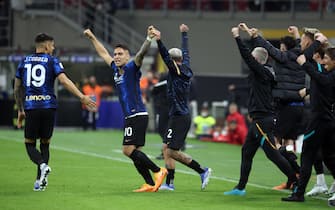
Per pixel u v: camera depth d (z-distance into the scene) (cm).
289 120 3619
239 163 4672
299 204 3039
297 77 3600
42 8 8762
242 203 3047
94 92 7300
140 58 3181
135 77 3212
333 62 2978
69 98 7506
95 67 7662
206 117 6394
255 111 3206
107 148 5406
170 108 3334
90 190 3334
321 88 2972
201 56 8694
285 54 3550
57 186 3434
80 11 8619
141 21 8819
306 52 3034
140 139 3238
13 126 7256
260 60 3216
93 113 7212
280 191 3391
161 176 3309
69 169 4084
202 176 3378
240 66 8556
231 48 8588
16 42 8625
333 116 3005
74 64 7612
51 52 3244
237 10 8644
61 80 3158
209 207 2947
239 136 5959
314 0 8462
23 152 4953
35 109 3186
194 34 8700
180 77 3291
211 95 7500
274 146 3212
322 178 3275
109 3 8738
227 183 3666
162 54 3250
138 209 2875
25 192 3241
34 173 3853
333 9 8381
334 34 8306
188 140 6312
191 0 8781
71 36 8538
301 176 3077
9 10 8662
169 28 8762
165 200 3091
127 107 3219
